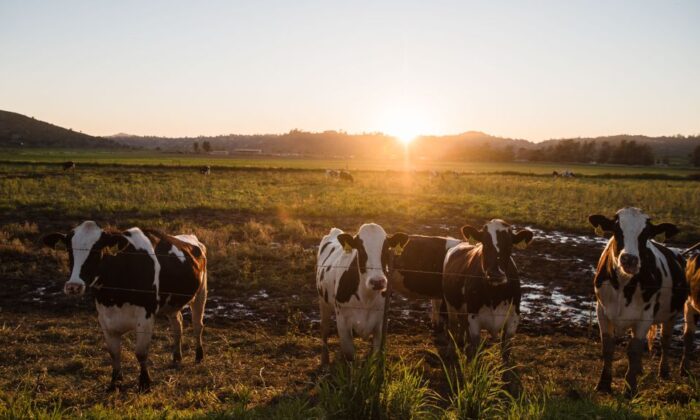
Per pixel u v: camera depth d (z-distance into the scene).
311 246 16.14
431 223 21.05
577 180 52.66
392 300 11.54
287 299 11.23
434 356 8.38
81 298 10.94
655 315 7.05
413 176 58.16
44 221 19.23
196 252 8.01
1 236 15.40
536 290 12.47
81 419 5.27
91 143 195.88
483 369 5.59
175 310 7.58
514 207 26.09
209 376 7.21
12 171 44.28
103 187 30.64
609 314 6.92
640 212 6.65
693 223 21.42
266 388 6.75
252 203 24.94
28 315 9.84
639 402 5.82
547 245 16.91
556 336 9.53
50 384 6.77
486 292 7.16
